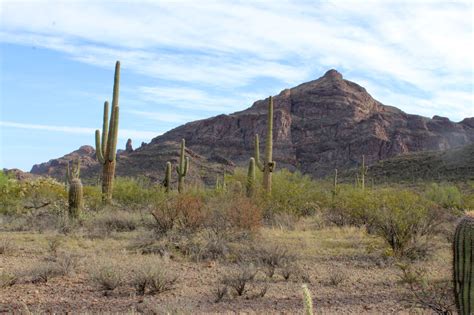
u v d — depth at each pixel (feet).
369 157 581.12
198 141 646.74
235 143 630.74
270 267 33.86
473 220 18.24
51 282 30.86
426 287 27.48
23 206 67.87
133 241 45.06
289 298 27.58
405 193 47.03
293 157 608.19
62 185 76.33
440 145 602.85
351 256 40.65
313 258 39.83
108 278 29.14
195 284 30.63
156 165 384.88
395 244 40.78
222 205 48.01
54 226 56.18
